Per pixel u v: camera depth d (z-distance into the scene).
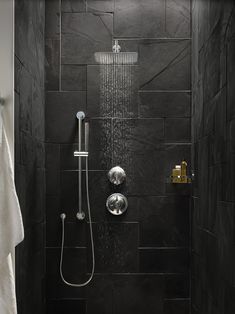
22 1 1.97
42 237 2.53
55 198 2.66
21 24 1.95
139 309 2.63
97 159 2.66
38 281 2.38
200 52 2.35
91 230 2.60
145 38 2.67
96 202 2.65
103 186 2.66
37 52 2.40
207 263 2.11
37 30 2.40
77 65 2.67
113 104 2.67
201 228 2.27
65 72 2.67
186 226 2.65
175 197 2.66
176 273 2.65
